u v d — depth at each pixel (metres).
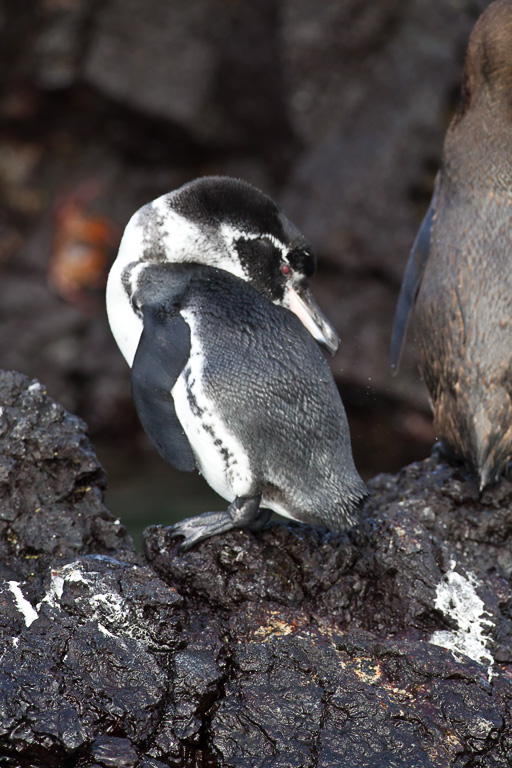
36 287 23.27
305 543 7.67
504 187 8.95
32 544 7.69
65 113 24.48
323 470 7.11
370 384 20.69
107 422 21.73
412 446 20.09
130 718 6.34
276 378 7.04
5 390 8.27
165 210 7.70
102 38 23.50
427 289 9.16
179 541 7.72
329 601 7.44
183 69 23.70
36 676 6.34
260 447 7.02
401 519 7.84
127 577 7.03
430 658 6.88
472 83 9.38
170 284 7.57
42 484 7.97
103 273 23.98
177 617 6.89
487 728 6.48
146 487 18.48
